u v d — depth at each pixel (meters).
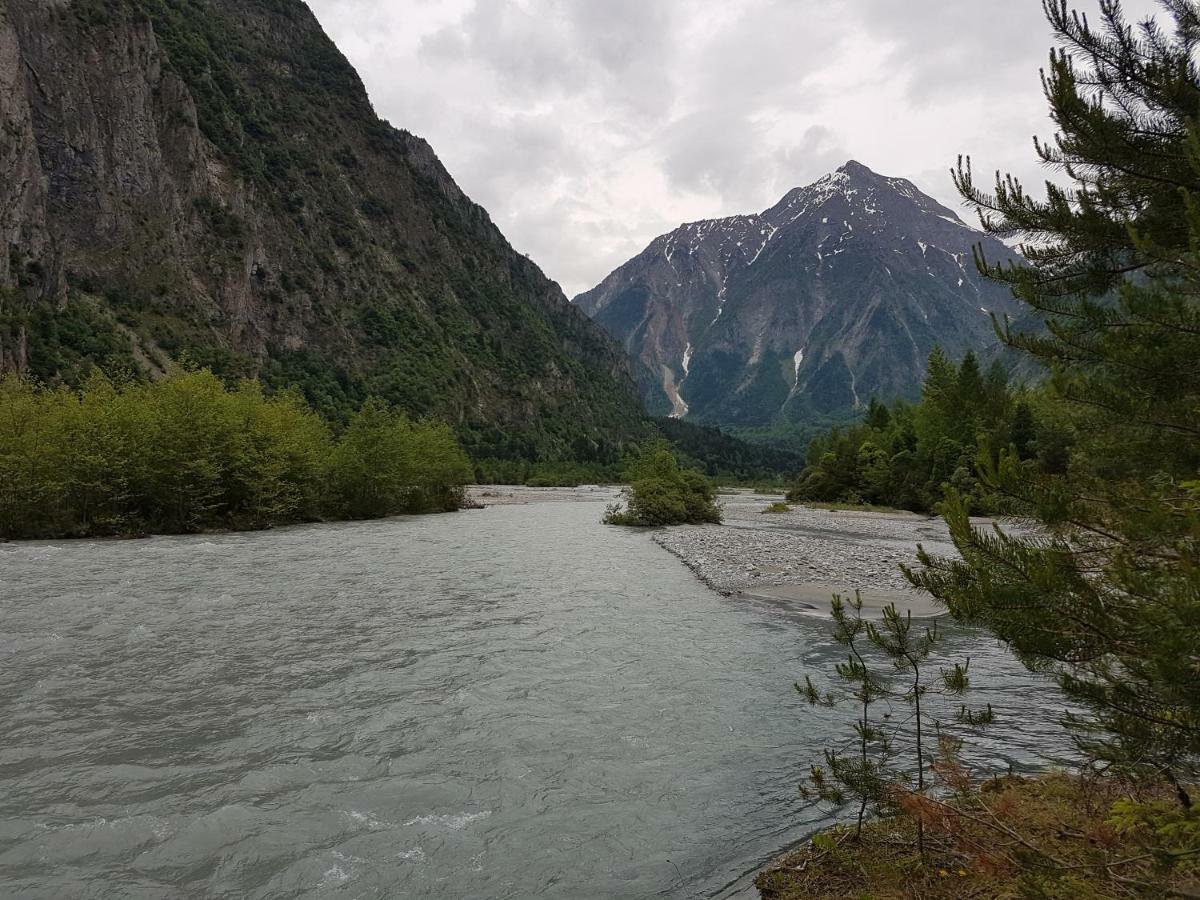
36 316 106.69
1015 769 8.40
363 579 22.61
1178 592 3.72
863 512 62.81
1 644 13.95
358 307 193.12
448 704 10.80
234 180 179.12
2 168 117.38
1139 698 4.14
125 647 13.84
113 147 147.38
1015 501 5.00
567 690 11.56
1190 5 5.60
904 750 9.13
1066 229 5.78
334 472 51.81
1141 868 4.20
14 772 8.29
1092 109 5.57
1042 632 4.36
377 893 6.02
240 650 13.70
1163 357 4.57
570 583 22.27
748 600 19.53
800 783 8.22
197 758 8.74
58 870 6.30
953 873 5.56
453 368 196.62
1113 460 5.07
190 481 40.44
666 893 6.01
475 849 6.75
